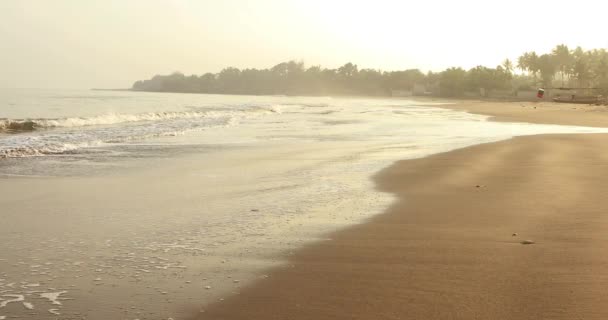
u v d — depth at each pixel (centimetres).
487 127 3244
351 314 467
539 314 454
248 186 1144
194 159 1622
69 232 758
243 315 469
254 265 606
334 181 1198
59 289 532
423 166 1415
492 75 18075
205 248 675
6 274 575
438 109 7150
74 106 6738
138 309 482
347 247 675
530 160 1497
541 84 17988
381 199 986
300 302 496
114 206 938
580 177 1195
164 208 921
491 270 572
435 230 753
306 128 3098
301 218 838
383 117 4634
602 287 512
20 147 1839
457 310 468
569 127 3281
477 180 1183
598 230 725
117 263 615
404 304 486
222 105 7794
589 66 15712
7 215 865
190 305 491
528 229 742
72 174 1317
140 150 1866
